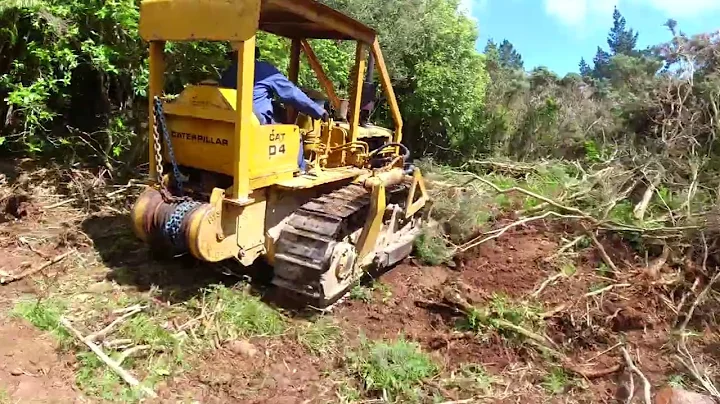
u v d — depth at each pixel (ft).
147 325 12.84
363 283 17.28
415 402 11.96
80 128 23.80
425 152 37.27
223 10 12.85
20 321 12.35
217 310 13.80
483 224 22.62
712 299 17.35
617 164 26.73
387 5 37.70
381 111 37.63
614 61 41.09
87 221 18.75
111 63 21.27
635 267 19.62
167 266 16.07
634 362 14.15
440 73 36.22
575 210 21.70
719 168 24.98
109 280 15.05
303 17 15.38
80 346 11.81
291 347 13.28
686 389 13.07
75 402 10.37
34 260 15.83
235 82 14.69
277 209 15.17
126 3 19.89
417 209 19.44
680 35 29.09
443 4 39.14
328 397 11.80
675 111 28.58
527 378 13.43
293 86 14.99
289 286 14.42
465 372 13.30
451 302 16.19
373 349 13.23
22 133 20.62
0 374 10.54
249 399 11.39
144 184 20.97
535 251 20.79
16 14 19.31
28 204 19.15
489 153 38.45
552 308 16.65
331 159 17.93
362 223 16.53
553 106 38.65
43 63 20.42
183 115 14.19
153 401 10.84
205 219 13.08
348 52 32.22
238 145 13.14
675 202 23.39
